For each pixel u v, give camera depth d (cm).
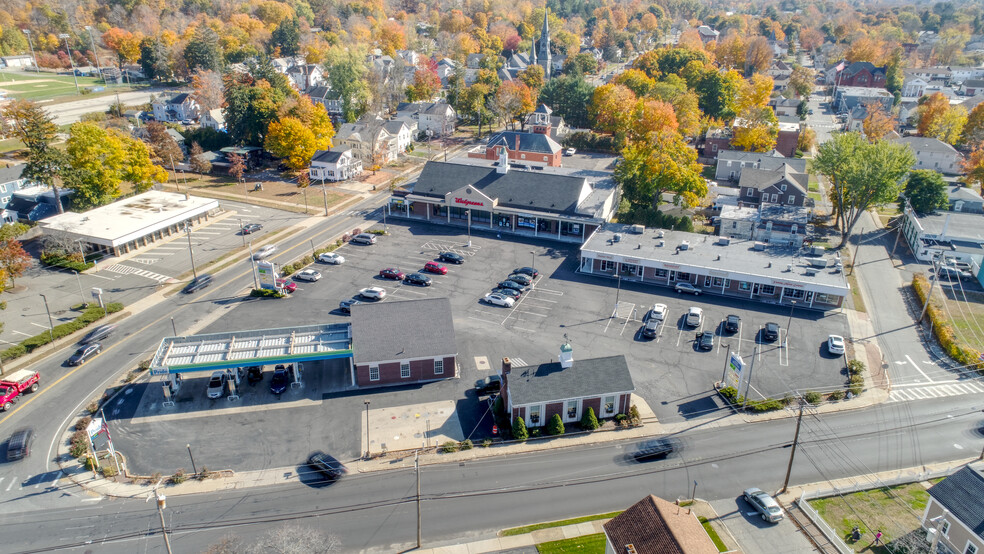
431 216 10944
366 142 14138
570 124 17925
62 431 5584
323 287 8300
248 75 15550
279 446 5388
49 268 8794
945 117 15712
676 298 8094
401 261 9144
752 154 13000
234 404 5962
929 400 6031
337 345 6334
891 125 15475
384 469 5131
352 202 11819
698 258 8469
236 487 4925
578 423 5700
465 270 8862
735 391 5972
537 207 10206
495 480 5019
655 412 5834
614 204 11038
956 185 11281
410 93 19225
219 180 13050
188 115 17488
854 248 9762
